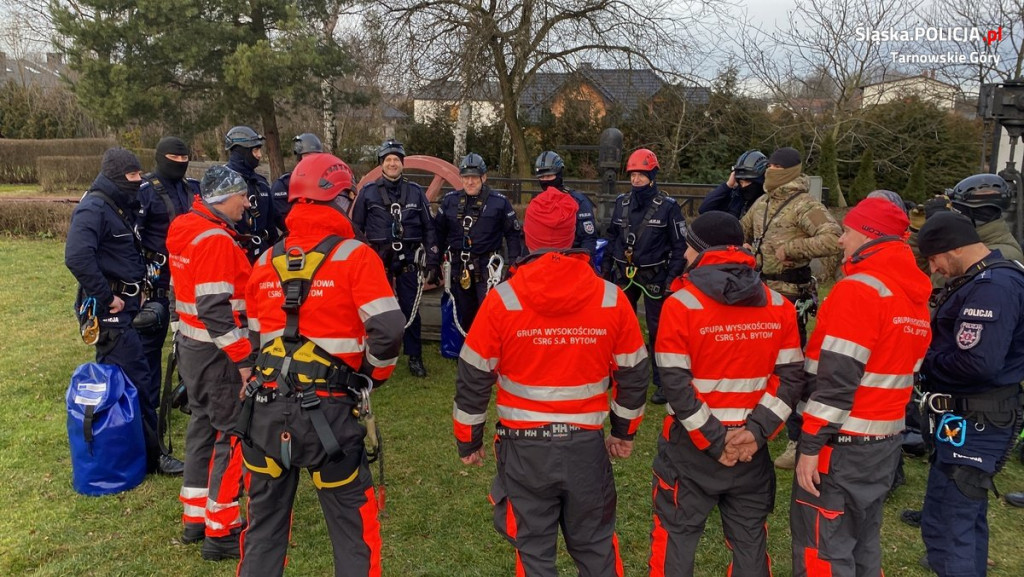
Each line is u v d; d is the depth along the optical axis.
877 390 2.42
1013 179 5.79
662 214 5.06
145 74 15.47
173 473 3.92
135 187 3.96
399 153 5.38
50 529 3.35
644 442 4.60
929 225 2.80
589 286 2.33
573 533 2.46
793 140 16.86
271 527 2.57
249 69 14.35
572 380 2.34
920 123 16.58
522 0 14.82
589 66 16.30
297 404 2.43
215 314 2.90
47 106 30.62
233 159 4.79
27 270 9.48
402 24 15.88
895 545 3.40
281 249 2.56
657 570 2.63
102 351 3.89
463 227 5.48
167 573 3.07
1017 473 4.18
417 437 4.62
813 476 2.46
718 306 2.40
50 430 4.51
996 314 2.54
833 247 3.82
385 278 2.57
